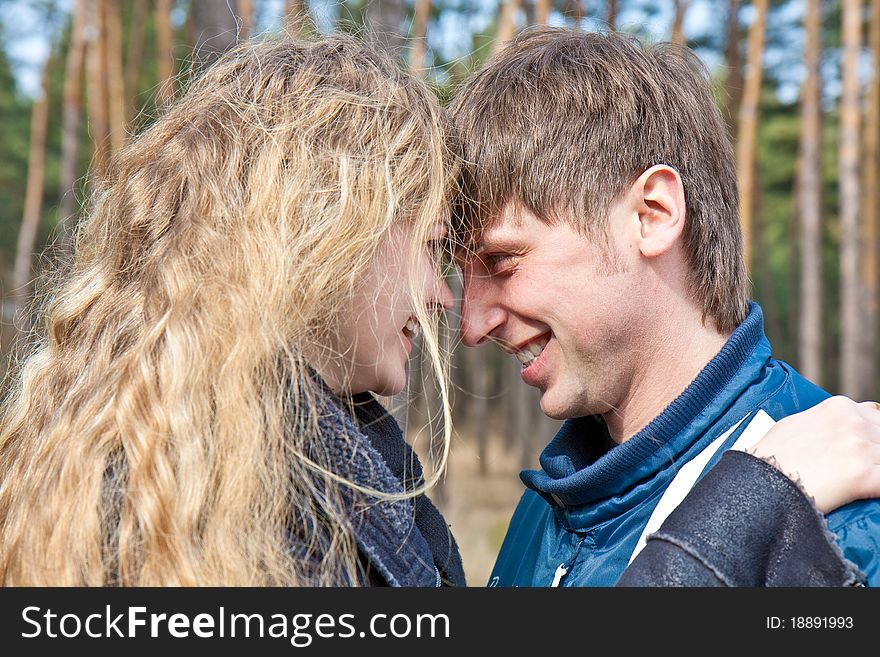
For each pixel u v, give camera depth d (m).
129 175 1.25
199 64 1.65
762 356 1.26
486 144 1.28
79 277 1.27
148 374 1.07
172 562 1.01
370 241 1.15
